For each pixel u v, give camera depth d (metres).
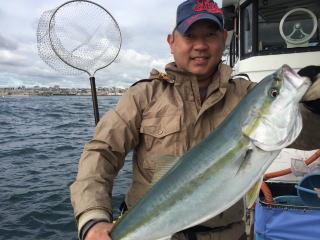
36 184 2.79
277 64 1.80
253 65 1.86
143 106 0.79
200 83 0.82
